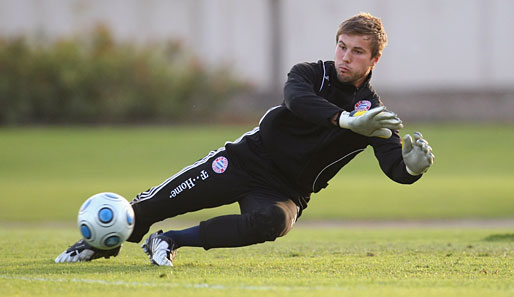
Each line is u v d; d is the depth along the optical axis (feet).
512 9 384.68
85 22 388.37
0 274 57.77
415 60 391.45
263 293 48.52
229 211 186.39
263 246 85.66
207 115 369.09
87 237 56.34
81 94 354.33
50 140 317.63
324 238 104.88
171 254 62.39
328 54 391.24
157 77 361.51
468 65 389.19
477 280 55.77
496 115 367.25
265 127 61.16
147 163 273.13
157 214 63.00
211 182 61.52
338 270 62.13
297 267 64.18
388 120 51.75
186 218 172.86
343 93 59.67
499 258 72.18
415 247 85.35
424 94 371.35
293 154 60.59
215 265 64.95
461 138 321.32
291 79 58.59
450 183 231.30
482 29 387.55
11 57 351.46
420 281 54.80
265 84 392.88
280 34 390.63
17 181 236.63
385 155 59.41
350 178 251.19
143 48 369.30
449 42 389.60
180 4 393.50
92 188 215.31
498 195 203.10
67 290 50.44
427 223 159.84
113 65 355.77
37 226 153.28
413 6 389.60
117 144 309.22
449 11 388.37
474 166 269.85
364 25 57.82
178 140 316.19
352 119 53.21
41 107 354.74
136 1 392.27
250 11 392.27
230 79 369.71
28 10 386.52
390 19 391.24
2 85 346.54
